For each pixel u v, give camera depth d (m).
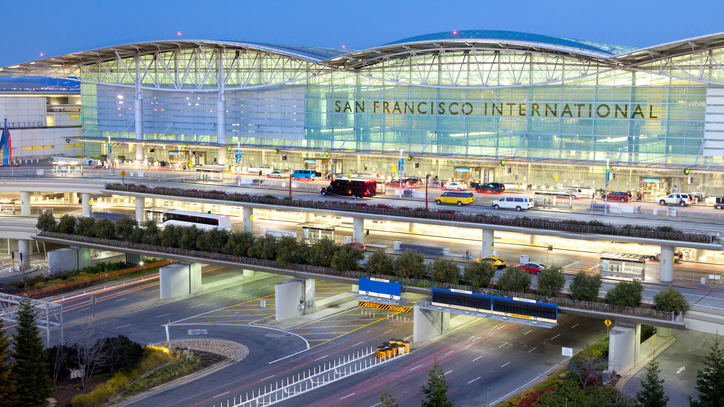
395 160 154.75
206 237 106.81
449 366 79.94
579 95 134.25
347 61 149.38
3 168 168.50
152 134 184.25
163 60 176.62
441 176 150.75
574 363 73.88
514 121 141.00
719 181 124.44
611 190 134.00
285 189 138.25
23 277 122.25
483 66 141.00
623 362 76.44
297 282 97.44
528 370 78.44
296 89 162.62
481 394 72.50
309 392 74.06
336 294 107.88
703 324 74.94
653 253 106.88
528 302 80.00
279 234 119.38
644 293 83.81
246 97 169.38
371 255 93.44
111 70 185.75
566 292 82.19
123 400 73.00
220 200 123.62
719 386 63.75
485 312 82.88
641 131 129.62
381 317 97.19
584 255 105.75
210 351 85.69
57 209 154.25
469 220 102.94
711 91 122.38
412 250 101.31
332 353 84.69
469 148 145.88
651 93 127.81
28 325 70.06
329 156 161.00
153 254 111.31
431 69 145.88
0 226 130.00
